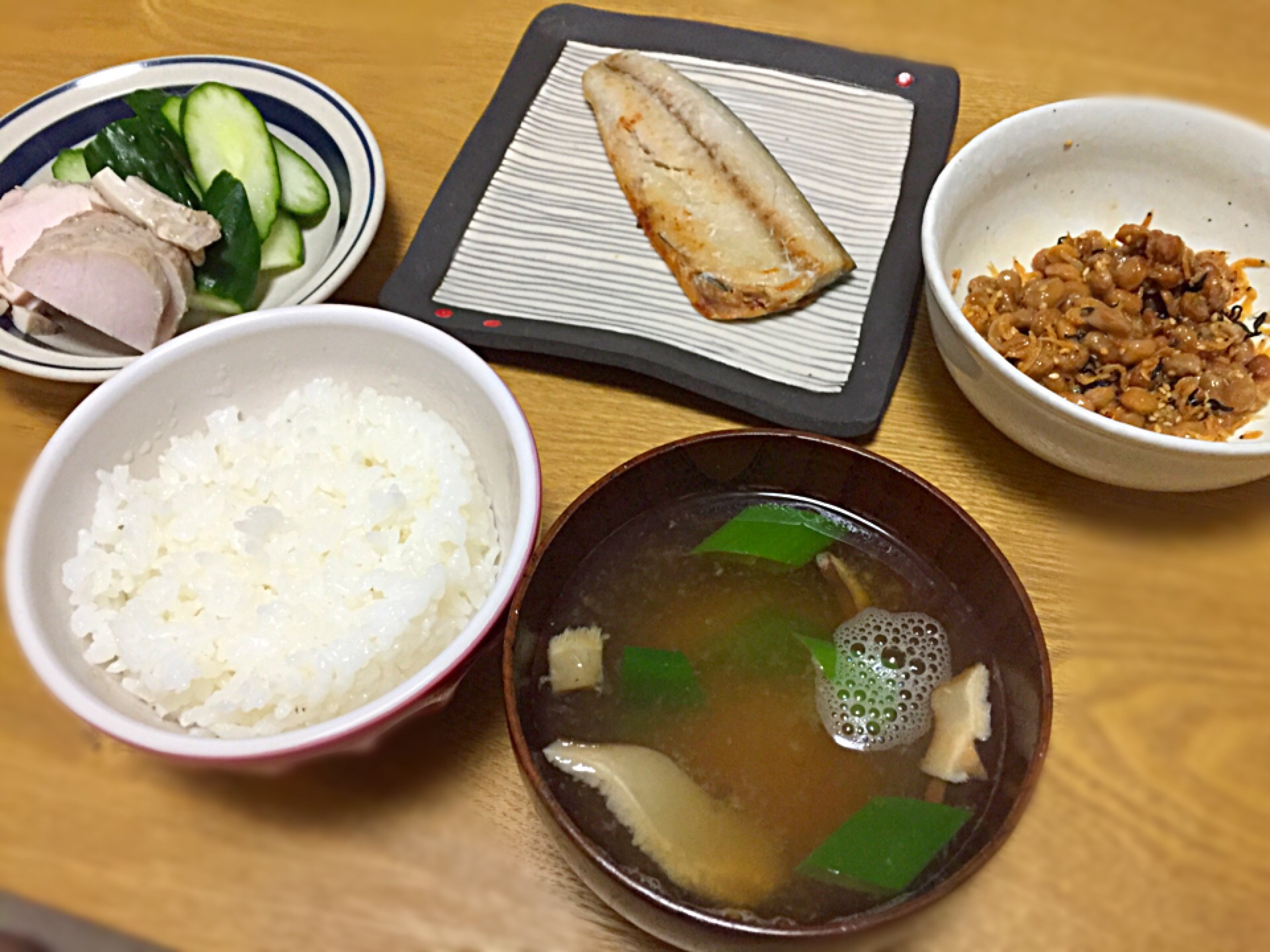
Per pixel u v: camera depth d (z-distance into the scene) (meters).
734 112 0.40
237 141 0.37
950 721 0.24
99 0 0.46
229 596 0.26
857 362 0.33
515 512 0.26
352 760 0.27
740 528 0.26
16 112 0.38
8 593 0.24
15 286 0.33
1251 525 0.31
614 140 0.39
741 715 0.24
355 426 0.29
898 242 0.36
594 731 0.24
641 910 0.20
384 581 0.26
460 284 0.35
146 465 0.29
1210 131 0.32
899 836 0.22
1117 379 0.31
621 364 0.33
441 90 0.42
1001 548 0.30
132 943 0.25
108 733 0.22
